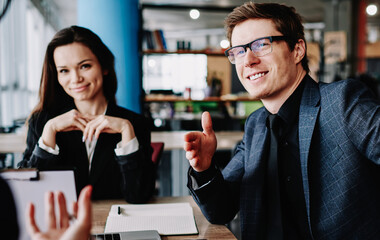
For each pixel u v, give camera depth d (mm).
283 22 1175
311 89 1199
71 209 620
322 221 1090
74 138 1561
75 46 1488
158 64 11578
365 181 1067
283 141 1206
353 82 1147
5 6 2232
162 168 3879
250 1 1249
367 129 1024
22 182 734
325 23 9938
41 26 9453
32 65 8570
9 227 693
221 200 1190
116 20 4867
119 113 1667
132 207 1280
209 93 6395
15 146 3168
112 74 1660
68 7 11203
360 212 1062
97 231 1084
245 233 1239
